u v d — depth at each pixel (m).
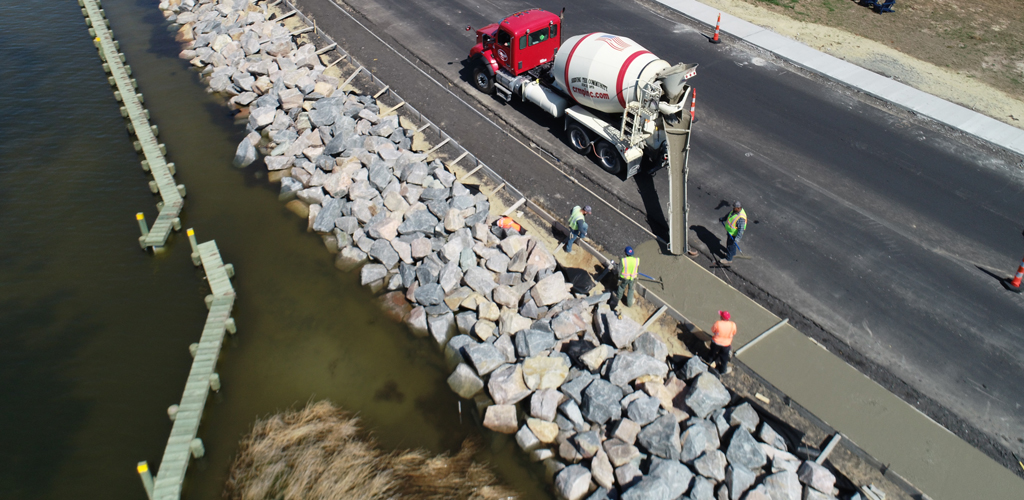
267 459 10.16
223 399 11.27
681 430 10.02
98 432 10.71
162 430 10.79
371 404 11.16
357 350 12.22
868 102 18.31
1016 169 15.63
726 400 10.20
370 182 15.52
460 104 18.44
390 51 21.14
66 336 12.42
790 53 20.75
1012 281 12.51
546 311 12.16
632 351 11.36
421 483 9.84
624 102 14.32
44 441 10.55
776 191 14.98
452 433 10.67
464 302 12.67
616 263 12.68
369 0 24.70
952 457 9.70
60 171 16.88
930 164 15.79
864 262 13.12
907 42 21.69
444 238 14.03
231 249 14.58
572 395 10.59
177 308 13.16
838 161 15.90
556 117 16.44
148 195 16.25
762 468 9.46
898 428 10.10
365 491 9.63
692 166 15.78
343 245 14.58
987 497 9.20
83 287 13.53
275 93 19.17
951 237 13.68
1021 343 11.47
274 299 13.34
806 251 13.40
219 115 19.45
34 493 9.81
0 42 23.28
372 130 17.19
